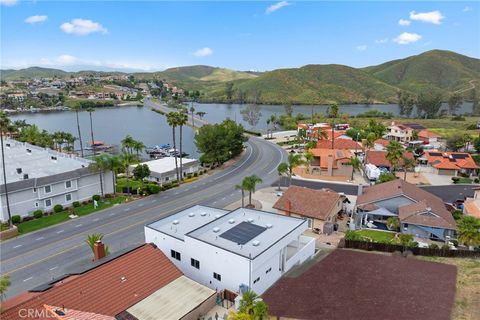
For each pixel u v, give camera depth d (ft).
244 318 87.35
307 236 176.76
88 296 102.01
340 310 117.08
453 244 164.45
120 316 99.19
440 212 180.04
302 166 318.45
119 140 513.86
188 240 131.64
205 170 314.35
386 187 210.59
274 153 390.01
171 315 100.73
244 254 121.29
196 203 225.35
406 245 157.99
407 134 441.68
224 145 329.11
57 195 209.15
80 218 199.11
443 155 313.73
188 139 521.65
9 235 173.78
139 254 122.01
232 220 149.59
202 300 108.06
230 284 121.39
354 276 138.92
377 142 394.11
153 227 148.56
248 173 306.55
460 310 115.85
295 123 618.44
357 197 218.79
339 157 293.84
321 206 186.09
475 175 287.28
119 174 300.61
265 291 127.85
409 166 270.67
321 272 142.10
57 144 425.69
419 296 124.57
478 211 186.29
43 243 166.71
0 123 184.03
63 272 140.87
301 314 114.62
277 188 259.19
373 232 181.98
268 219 152.66
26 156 260.62
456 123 606.96
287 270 142.00
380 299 123.34
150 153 407.03
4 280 99.71
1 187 184.96
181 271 130.52
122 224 190.08
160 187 253.24
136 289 109.29
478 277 134.51
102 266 112.88
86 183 225.97
